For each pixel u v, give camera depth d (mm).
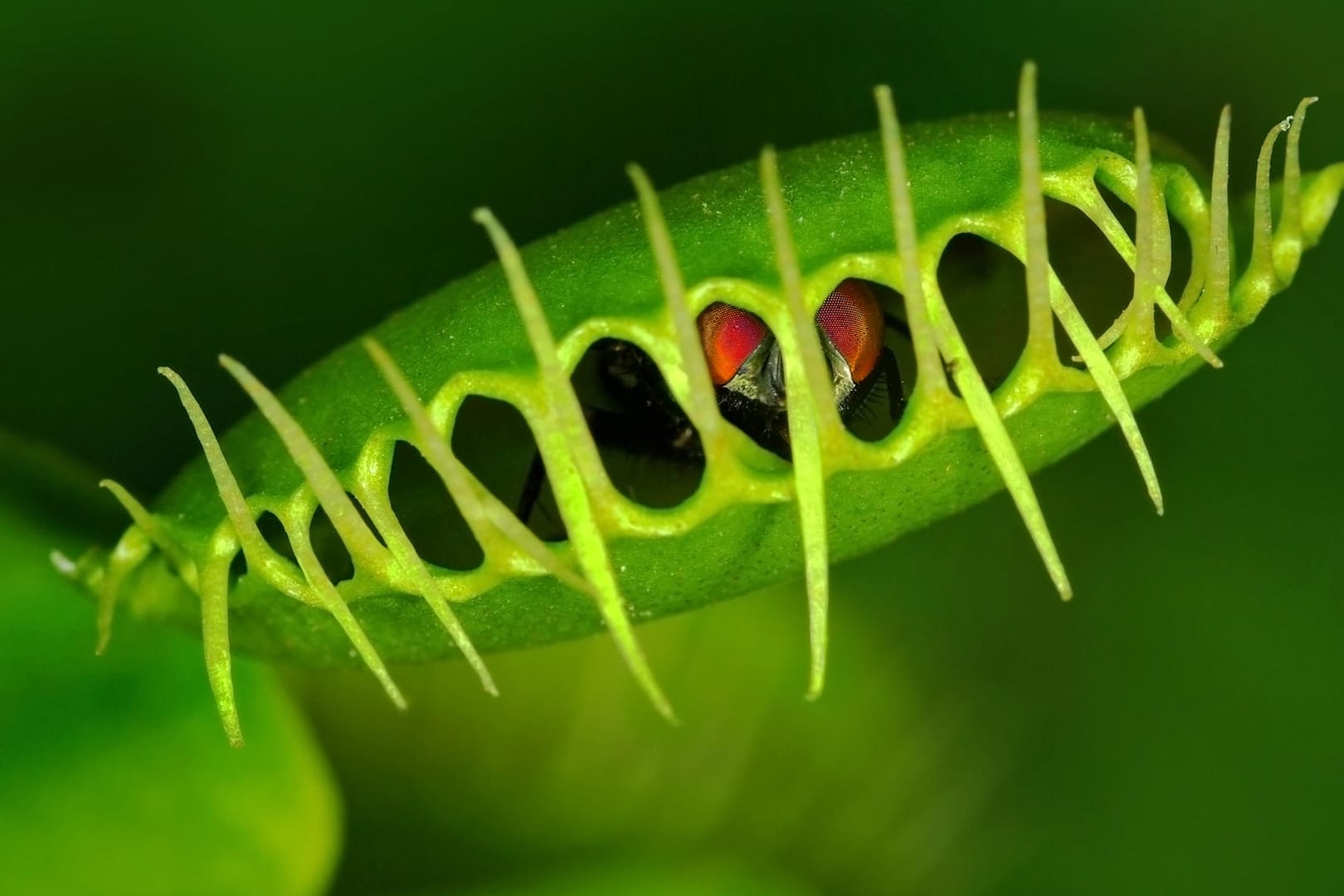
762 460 74
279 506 74
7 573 83
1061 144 74
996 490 77
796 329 72
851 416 82
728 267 73
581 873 86
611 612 73
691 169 89
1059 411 75
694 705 89
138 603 79
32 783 81
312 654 78
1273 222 77
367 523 76
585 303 73
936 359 73
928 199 73
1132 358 74
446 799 88
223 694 76
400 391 72
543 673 88
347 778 88
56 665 83
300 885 83
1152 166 74
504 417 78
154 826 82
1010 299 78
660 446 85
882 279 73
